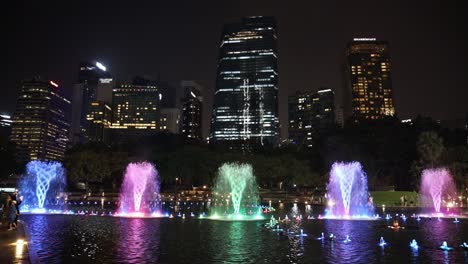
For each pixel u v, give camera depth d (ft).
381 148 315.17
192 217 160.15
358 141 326.44
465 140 347.77
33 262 57.21
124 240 91.15
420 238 99.81
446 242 92.32
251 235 103.04
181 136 515.50
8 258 59.52
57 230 109.29
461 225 132.98
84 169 359.87
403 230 117.80
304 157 404.98
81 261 66.49
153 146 478.59
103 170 357.61
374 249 81.76
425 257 73.00
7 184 402.93
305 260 69.46
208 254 74.08
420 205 254.47
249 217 163.63
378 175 336.70
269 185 433.89
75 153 373.81
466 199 255.91
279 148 483.10
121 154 380.78
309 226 128.67
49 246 81.46
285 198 327.88
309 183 353.72
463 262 68.18
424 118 355.77
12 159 395.55
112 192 370.53
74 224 126.21
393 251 79.36
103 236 97.91
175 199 301.02
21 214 166.20
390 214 185.98
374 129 335.88
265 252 77.05
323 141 376.27
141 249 78.95
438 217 166.50
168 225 126.52
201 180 387.55
